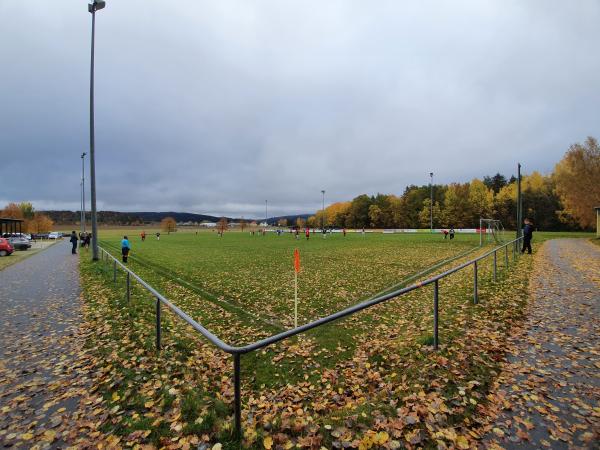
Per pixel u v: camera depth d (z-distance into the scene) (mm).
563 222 69250
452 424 3662
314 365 5816
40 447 3545
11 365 5578
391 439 3475
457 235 55844
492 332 6238
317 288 12438
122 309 8711
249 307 10039
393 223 104938
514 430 3502
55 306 9523
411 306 8891
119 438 3625
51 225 111375
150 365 5430
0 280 14461
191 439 3561
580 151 38406
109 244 44719
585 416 3652
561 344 5527
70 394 4586
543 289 9336
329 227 131000
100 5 19266
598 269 12523
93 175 20406
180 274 16406
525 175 86500
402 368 5207
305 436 3637
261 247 35312
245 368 5770
